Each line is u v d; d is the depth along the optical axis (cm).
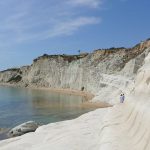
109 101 7519
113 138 1767
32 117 5706
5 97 11056
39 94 12319
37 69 18275
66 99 9631
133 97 2269
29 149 1966
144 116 1585
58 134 2305
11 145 2095
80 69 14038
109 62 12219
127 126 1933
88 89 12625
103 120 2567
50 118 5525
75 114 5969
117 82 8144
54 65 16700
